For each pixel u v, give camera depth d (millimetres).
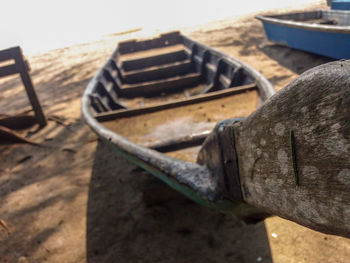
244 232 2854
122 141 2881
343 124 634
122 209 3447
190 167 2006
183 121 3674
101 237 3115
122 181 3953
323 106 684
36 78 10141
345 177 662
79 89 8484
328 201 732
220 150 1428
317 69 718
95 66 10477
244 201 1326
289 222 2871
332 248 2525
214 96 4023
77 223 3369
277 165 943
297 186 851
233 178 1347
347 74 621
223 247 2744
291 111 808
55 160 4809
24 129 6074
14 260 3027
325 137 695
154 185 3350
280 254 2566
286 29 7363
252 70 4223
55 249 3066
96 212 3484
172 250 2809
